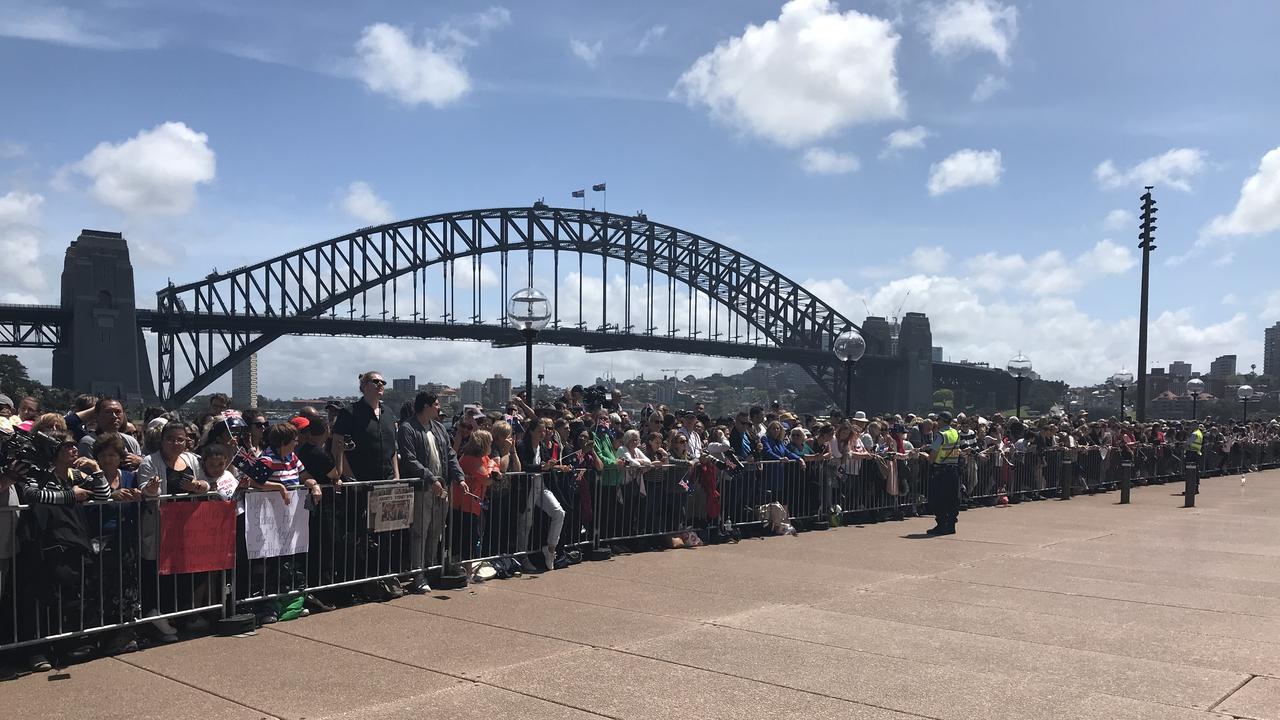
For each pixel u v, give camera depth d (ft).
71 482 22.08
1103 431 77.56
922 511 55.52
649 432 42.27
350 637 24.22
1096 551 40.16
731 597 29.58
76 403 30.55
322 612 27.17
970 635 24.79
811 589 31.01
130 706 18.62
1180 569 35.55
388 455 29.55
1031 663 22.06
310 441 27.94
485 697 19.22
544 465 34.68
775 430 46.83
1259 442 106.93
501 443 33.60
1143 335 113.80
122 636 22.71
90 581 22.24
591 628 25.26
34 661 21.07
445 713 18.21
